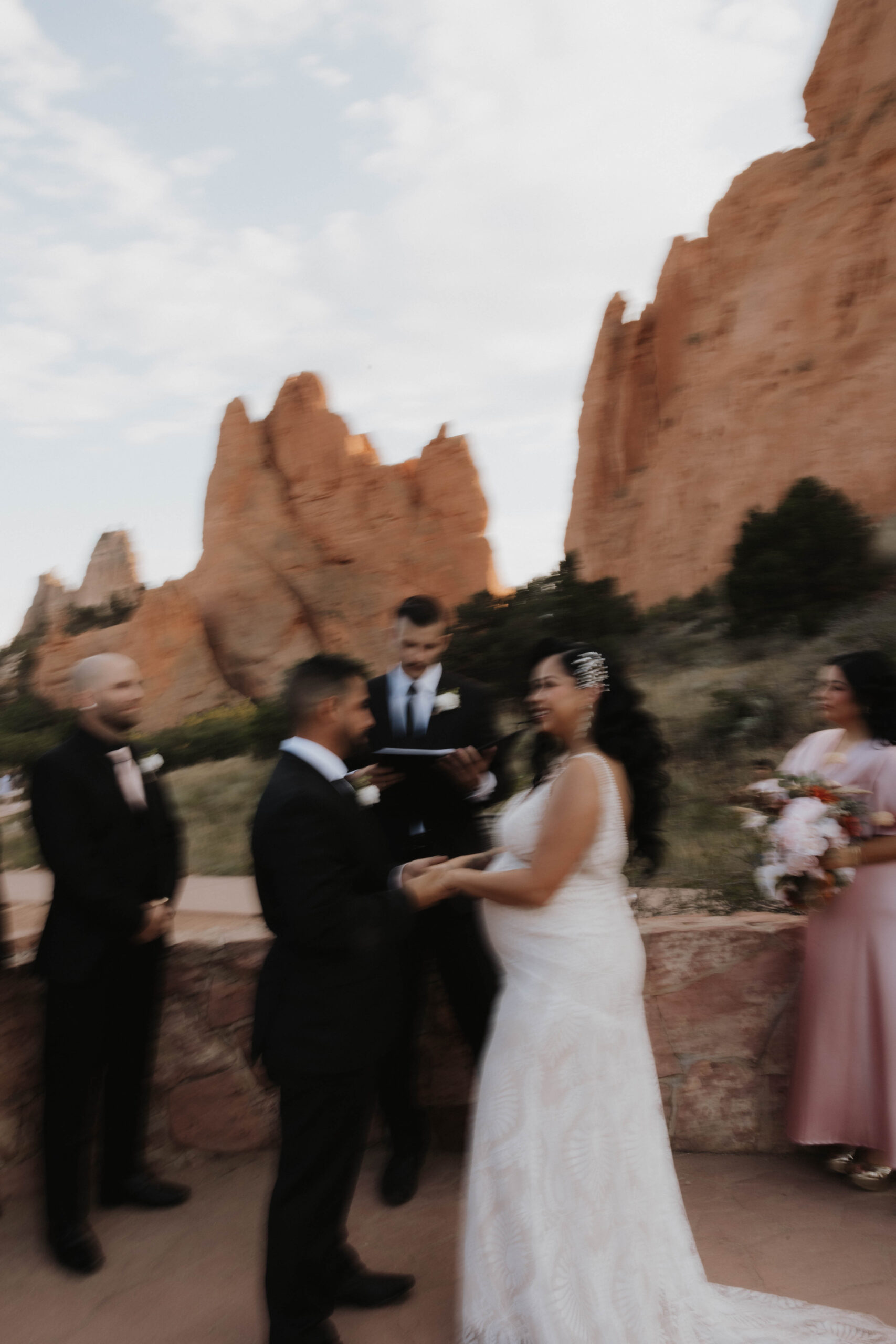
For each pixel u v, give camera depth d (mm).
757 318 39344
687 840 6148
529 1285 2305
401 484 55250
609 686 2613
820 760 3398
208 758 22281
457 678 3463
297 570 53531
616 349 50375
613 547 46812
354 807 2463
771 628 20422
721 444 39062
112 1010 3104
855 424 34062
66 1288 2799
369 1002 2449
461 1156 3535
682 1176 3348
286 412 55750
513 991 2521
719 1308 2504
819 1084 3232
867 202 36688
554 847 2426
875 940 3152
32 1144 3279
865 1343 2391
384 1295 2684
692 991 3518
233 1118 3510
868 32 39781
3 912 3176
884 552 21312
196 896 5477
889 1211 3076
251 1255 2934
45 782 2918
